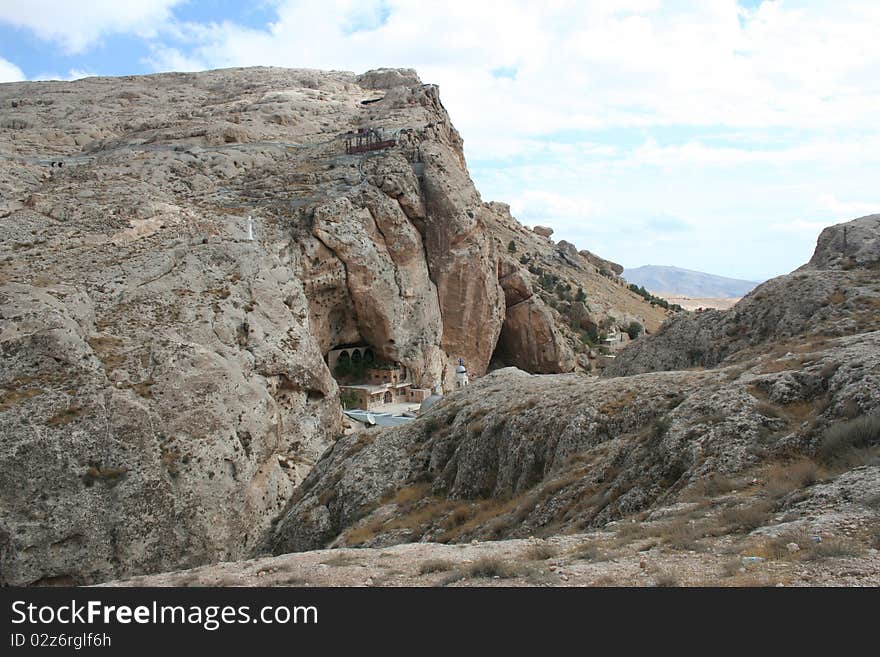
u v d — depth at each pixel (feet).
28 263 168.66
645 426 72.13
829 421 55.57
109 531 118.83
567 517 63.52
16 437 116.57
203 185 276.21
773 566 36.63
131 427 127.13
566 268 492.54
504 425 86.53
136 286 167.53
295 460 173.47
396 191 289.12
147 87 517.55
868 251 146.41
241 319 175.42
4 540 110.83
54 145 339.36
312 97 460.96
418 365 285.43
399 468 97.76
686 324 166.50
